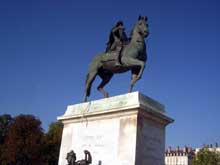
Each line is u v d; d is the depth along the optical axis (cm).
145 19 1041
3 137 5447
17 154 4625
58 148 4944
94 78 1132
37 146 4703
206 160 6025
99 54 1139
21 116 4909
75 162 911
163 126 977
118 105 940
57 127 5228
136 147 852
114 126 934
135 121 880
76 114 1063
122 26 1093
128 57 1011
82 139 1019
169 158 11056
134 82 988
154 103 966
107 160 911
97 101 1030
